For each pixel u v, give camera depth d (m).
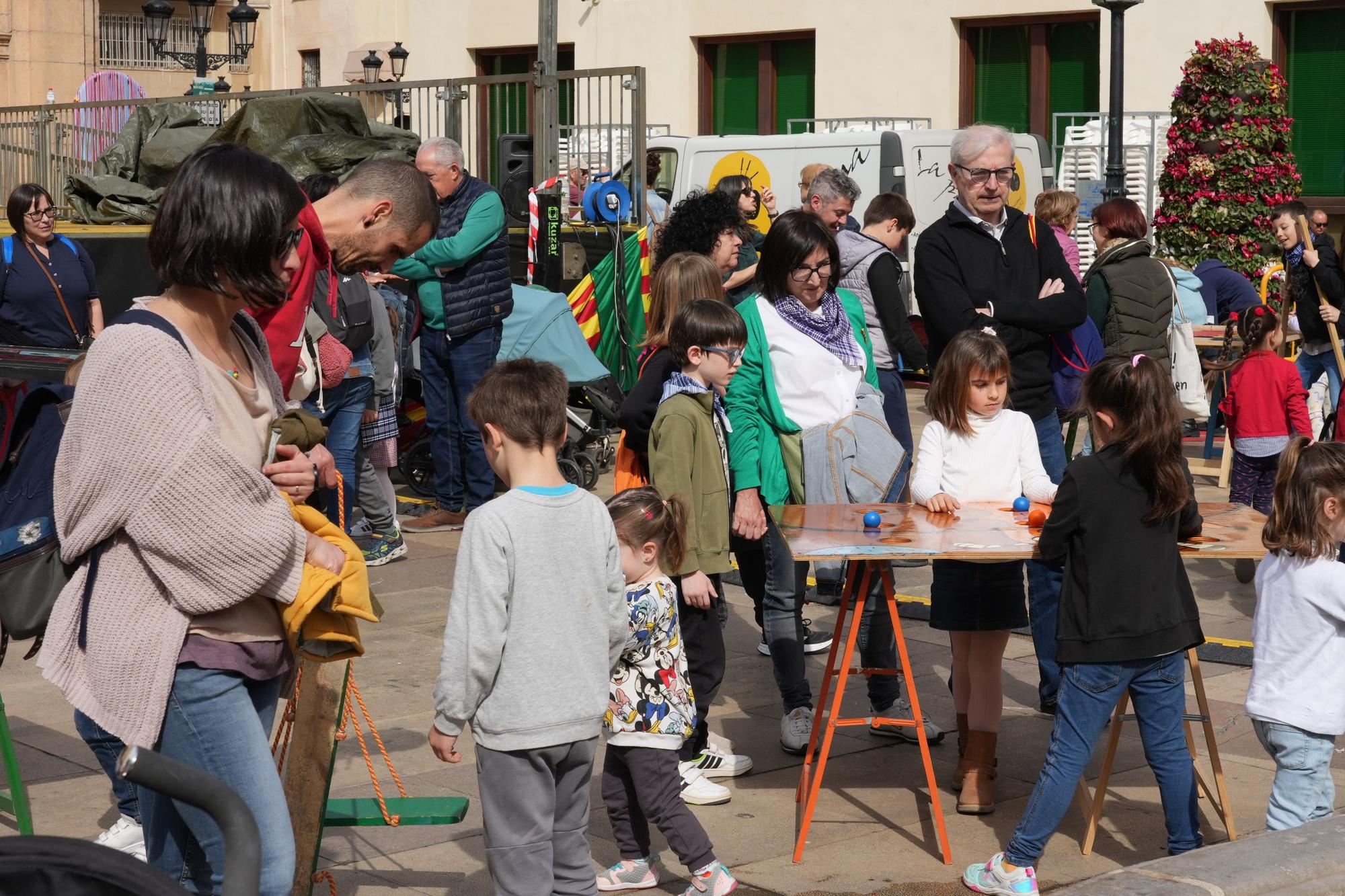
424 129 13.38
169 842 3.32
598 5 24.73
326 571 3.19
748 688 6.89
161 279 3.12
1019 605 5.31
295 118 12.30
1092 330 6.81
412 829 5.11
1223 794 5.08
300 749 3.88
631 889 4.70
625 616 4.09
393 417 9.27
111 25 33.53
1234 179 16.64
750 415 5.79
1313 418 10.97
